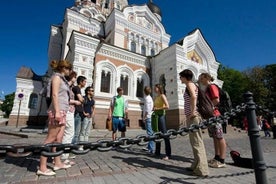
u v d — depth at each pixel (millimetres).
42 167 3367
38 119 19234
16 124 17531
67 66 3658
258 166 1953
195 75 17938
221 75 34406
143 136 1999
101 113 13742
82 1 29031
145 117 5809
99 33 22594
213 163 4133
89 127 5477
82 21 21531
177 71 16000
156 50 23047
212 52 20109
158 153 5195
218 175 3457
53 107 3348
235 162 4309
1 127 15805
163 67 17344
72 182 3010
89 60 14055
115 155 5195
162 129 5035
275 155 5793
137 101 16375
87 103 5500
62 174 3420
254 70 35344
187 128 2295
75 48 13586
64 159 4078
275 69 33656
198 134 3574
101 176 3346
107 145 1748
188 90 3957
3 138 8117
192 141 3611
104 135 9766
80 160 4566
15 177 3188
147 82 17828
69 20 20734
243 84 32812
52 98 3316
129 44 20719
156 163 4352
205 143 8398
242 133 14898
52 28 23297
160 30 24031
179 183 3049
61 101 3479
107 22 22281
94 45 14453
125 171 3662
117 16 20266
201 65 18875
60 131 3436
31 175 3311
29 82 19750
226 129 14922
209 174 3531
